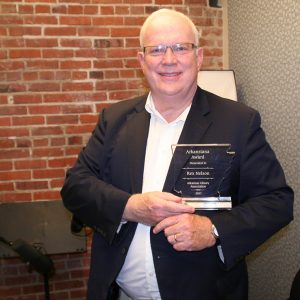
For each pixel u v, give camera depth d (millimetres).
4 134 2668
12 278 2756
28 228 2508
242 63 2600
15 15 2590
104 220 1267
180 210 1134
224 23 2871
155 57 1282
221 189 1219
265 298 2418
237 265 1320
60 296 2828
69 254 2809
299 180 1984
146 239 1285
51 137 2732
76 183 1380
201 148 1205
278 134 2176
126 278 1348
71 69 2711
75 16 2674
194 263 1240
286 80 2055
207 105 1331
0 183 2693
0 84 2623
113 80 2781
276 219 1196
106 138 1416
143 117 1401
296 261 2041
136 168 1315
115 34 2740
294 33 1951
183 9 2816
